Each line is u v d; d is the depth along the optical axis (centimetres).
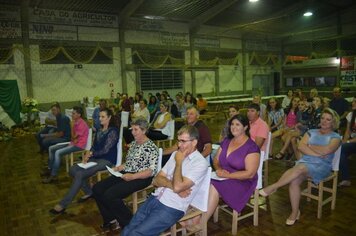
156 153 279
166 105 596
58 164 417
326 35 1405
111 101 1024
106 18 1034
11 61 880
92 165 325
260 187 283
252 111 360
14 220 310
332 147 288
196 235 253
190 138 218
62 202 316
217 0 1078
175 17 1170
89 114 887
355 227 276
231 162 264
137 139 279
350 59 1287
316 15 1373
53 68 949
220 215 311
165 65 1166
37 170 488
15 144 711
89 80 1021
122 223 260
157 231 209
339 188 372
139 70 1120
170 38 1197
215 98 1264
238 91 1455
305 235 264
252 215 303
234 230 268
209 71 1334
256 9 1202
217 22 1282
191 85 1279
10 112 870
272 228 279
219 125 952
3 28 855
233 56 1416
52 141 486
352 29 1319
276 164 480
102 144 341
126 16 1020
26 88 904
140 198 336
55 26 938
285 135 498
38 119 885
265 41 1530
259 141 361
